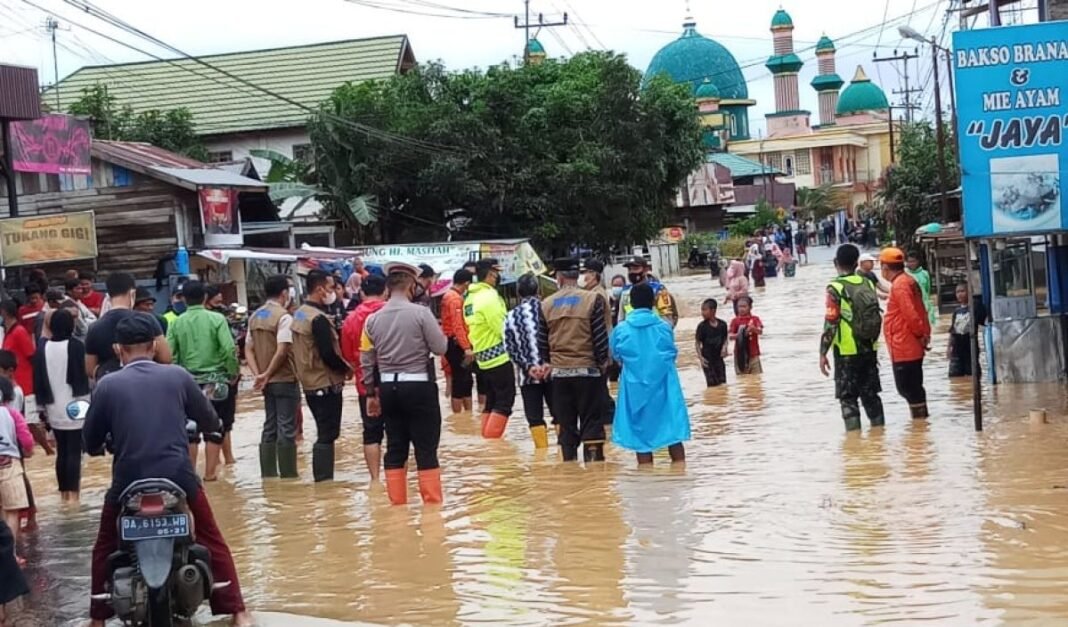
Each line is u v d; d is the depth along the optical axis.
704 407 16.11
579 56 44.78
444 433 15.09
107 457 15.16
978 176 12.60
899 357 13.43
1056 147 12.53
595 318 12.08
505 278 33.88
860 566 7.50
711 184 78.00
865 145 112.06
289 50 49.31
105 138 39.38
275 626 7.02
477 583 7.69
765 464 11.38
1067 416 13.00
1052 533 8.00
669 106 42.97
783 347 23.92
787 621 6.52
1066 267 15.77
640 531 8.86
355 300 23.80
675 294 45.47
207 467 12.38
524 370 13.15
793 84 115.44
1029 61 12.52
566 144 41.09
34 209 26.94
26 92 20.03
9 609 7.85
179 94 47.78
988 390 15.54
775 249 52.09
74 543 9.88
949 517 8.64
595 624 6.68
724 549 8.16
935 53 31.00
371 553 8.71
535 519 9.52
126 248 26.75
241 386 23.52
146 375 7.04
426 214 39.56
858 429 13.02
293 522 10.02
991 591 6.80
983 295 16.48
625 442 11.77
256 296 29.61
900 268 13.54
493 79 39.81
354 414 18.27
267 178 39.31
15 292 18.97
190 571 6.65
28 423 13.48
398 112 38.28
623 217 41.19
